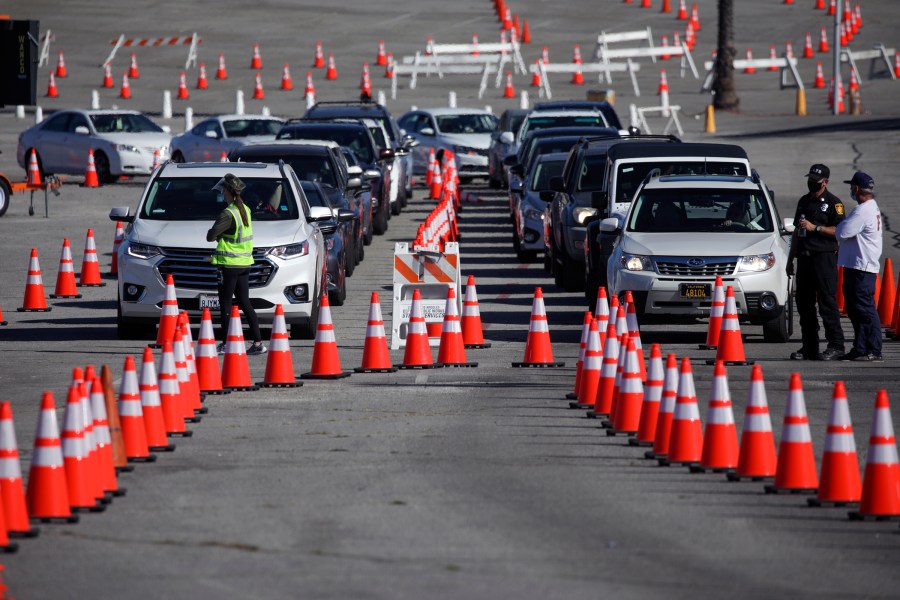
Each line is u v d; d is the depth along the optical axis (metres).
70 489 28.39
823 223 48.91
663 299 53.06
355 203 76.81
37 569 24.61
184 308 53.66
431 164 118.94
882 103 156.75
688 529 27.20
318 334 45.50
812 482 30.06
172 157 119.81
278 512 28.39
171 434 36.25
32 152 121.75
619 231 56.59
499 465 32.75
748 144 125.56
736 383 44.16
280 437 36.09
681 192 56.94
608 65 165.25
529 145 87.44
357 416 38.94
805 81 173.38
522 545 25.97
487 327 58.25
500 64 171.00
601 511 28.52
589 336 40.41
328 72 172.50
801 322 49.41
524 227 78.69
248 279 50.72
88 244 72.62
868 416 38.62
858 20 199.50
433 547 25.84
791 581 23.98
